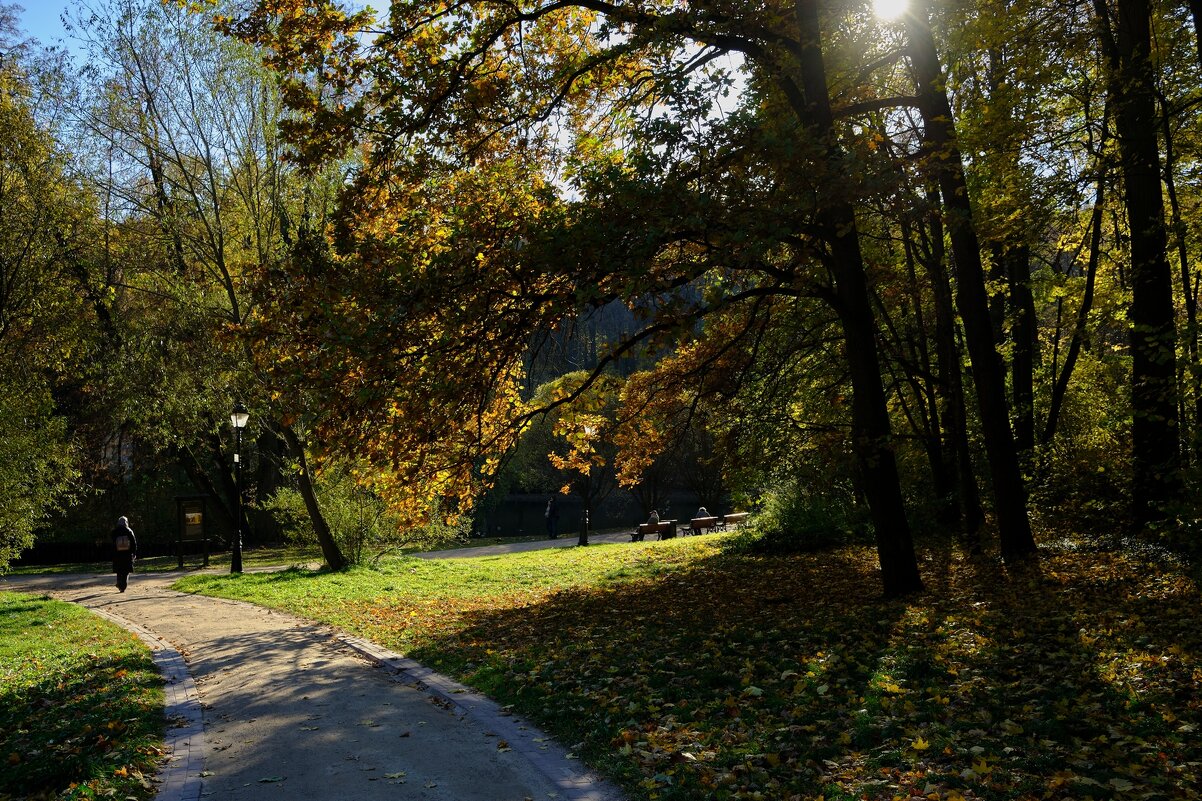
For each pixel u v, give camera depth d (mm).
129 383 25391
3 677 10383
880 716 6441
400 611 15000
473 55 12023
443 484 13078
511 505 59969
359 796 5738
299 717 7883
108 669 10250
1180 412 12383
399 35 11703
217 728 7660
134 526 39219
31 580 25875
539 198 11602
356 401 9938
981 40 12234
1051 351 21297
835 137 9727
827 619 10648
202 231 22672
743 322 15555
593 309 10117
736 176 9555
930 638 8875
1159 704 6066
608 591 16125
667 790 5410
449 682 9141
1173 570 10734
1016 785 4941
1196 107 12766
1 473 19516
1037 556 12914
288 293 10758
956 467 19484
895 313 19750
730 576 16578
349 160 20625
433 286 9641
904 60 15805
